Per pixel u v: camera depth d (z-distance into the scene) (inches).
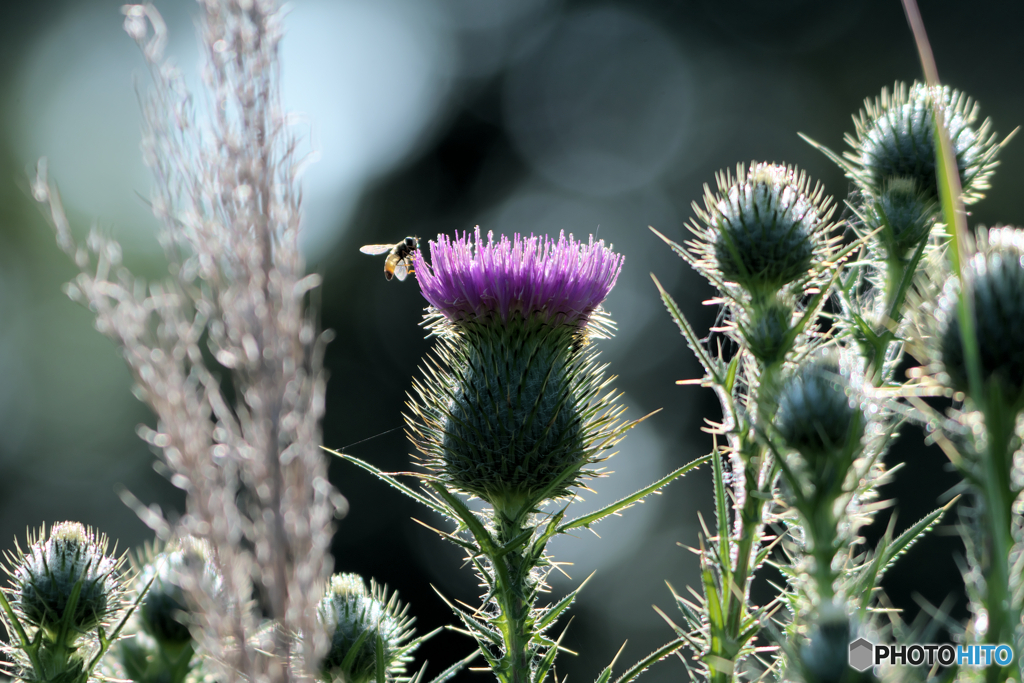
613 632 476.1
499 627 115.0
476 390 135.0
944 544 388.5
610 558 495.5
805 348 111.6
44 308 586.9
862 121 136.7
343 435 541.3
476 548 116.0
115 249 82.9
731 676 96.0
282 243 83.4
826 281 117.5
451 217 664.4
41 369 581.3
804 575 88.9
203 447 80.3
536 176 677.9
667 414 546.6
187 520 79.9
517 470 129.2
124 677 110.8
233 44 85.5
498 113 684.7
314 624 79.5
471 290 140.7
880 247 125.4
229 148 83.5
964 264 75.5
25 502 564.4
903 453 405.1
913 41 531.5
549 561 118.6
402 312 560.4
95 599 112.0
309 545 79.9
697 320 558.9
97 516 556.7
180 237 84.5
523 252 145.9
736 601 99.3
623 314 586.6
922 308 88.7
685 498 515.5
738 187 124.3
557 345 141.8
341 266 586.6
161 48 86.6
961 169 128.7
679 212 601.3
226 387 425.4
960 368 81.0
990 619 71.5
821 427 83.0
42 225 581.0
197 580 80.6
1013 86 486.0
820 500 82.3
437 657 481.4
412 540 512.1
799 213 121.8
